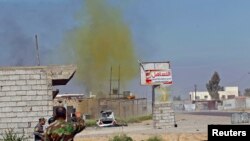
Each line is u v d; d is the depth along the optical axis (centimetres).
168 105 4556
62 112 820
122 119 6431
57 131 805
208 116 7306
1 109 2478
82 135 3728
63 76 2531
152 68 4575
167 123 4525
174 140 3219
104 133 3866
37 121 2488
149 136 3366
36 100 2502
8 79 2497
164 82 4588
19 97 2497
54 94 2834
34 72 2514
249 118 4494
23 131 2478
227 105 14350
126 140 2941
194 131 3631
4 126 2470
